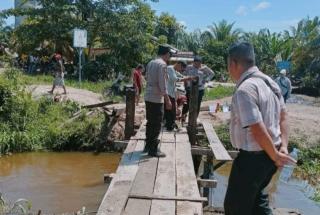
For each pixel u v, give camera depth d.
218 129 15.03
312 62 42.91
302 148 14.09
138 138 9.78
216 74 49.03
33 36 29.70
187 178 6.77
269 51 51.38
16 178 11.38
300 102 30.88
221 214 8.01
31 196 9.84
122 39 30.02
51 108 16.45
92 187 10.71
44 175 11.77
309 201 9.96
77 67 30.69
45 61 31.02
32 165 12.83
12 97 15.58
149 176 6.87
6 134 14.52
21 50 31.30
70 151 14.69
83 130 14.96
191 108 10.53
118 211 5.10
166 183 6.49
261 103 3.63
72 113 16.47
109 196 5.64
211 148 9.14
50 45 31.39
